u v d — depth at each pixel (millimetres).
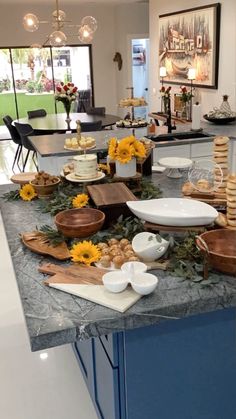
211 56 6051
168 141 4668
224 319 1672
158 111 7953
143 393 1687
